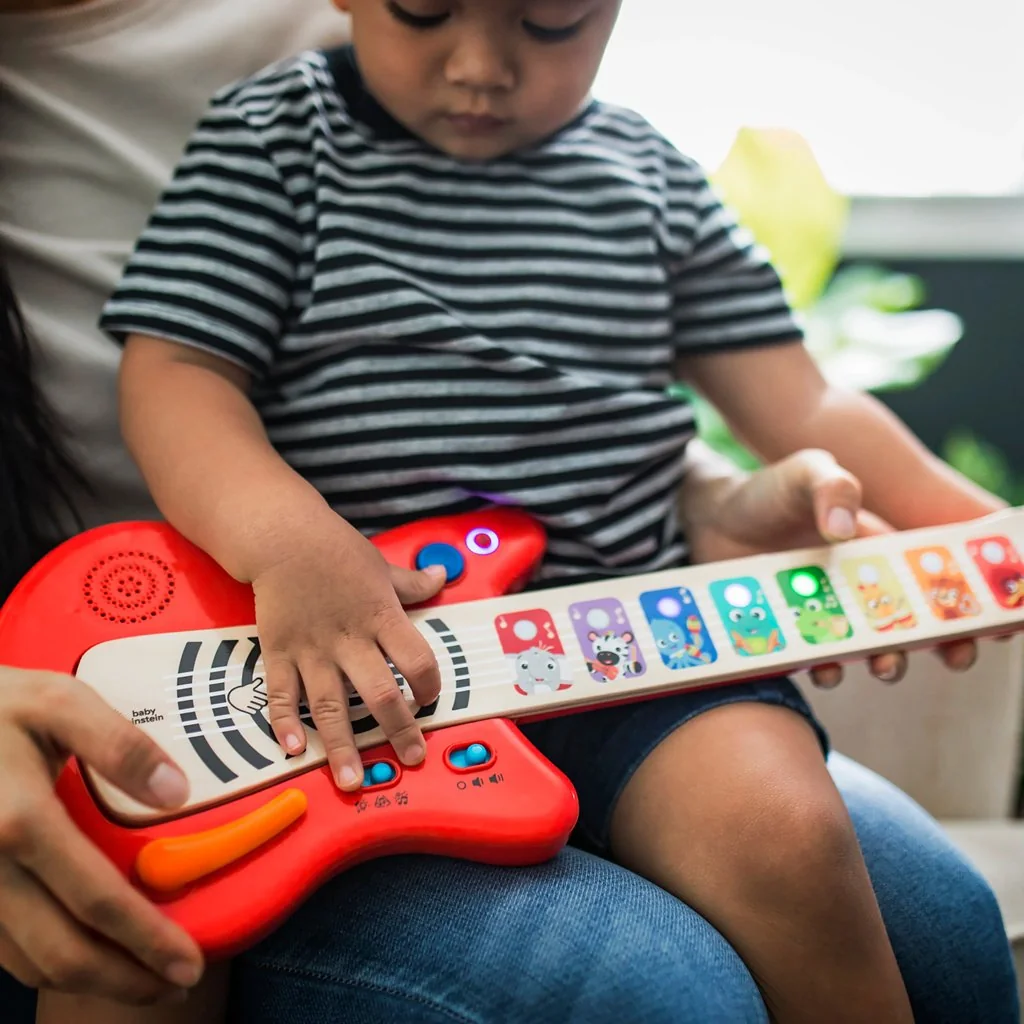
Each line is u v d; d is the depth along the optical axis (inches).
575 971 18.9
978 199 52.5
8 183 30.0
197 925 18.4
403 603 23.6
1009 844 35.2
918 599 25.9
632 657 23.8
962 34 49.2
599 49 26.2
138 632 22.2
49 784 17.4
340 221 26.9
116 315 25.8
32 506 28.2
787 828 21.9
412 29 24.8
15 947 17.4
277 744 20.9
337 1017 19.6
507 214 28.3
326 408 26.4
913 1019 22.7
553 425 26.9
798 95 49.3
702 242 31.6
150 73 30.8
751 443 32.9
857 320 49.8
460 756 21.3
